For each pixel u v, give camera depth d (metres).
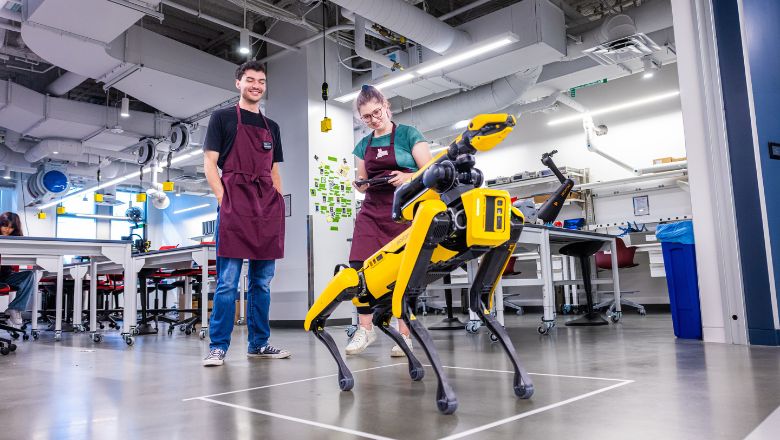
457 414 1.38
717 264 3.03
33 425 1.41
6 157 10.27
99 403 1.70
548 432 1.18
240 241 2.70
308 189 6.38
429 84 6.73
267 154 2.83
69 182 11.72
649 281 7.67
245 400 1.67
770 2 3.01
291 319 6.35
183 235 15.33
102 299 9.02
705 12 3.09
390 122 2.72
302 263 6.33
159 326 6.86
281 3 6.22
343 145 6.89
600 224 7.91
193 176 11.79
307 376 2.15
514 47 5.81
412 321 1.43
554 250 6.04
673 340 3.19
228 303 2.68
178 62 6.38
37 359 3.12
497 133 1.34
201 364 2.68
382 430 1.25
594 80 7.29
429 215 1.36
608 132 8.13
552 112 8.75
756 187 2.85
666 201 7.52
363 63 7.56
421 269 1.41
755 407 1.39
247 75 2.80
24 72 8.15
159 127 8.54
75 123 7.82
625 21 5.66
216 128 2.72
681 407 1.40
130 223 15.38
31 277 5.03
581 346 2.97
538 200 8.07
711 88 3.05
